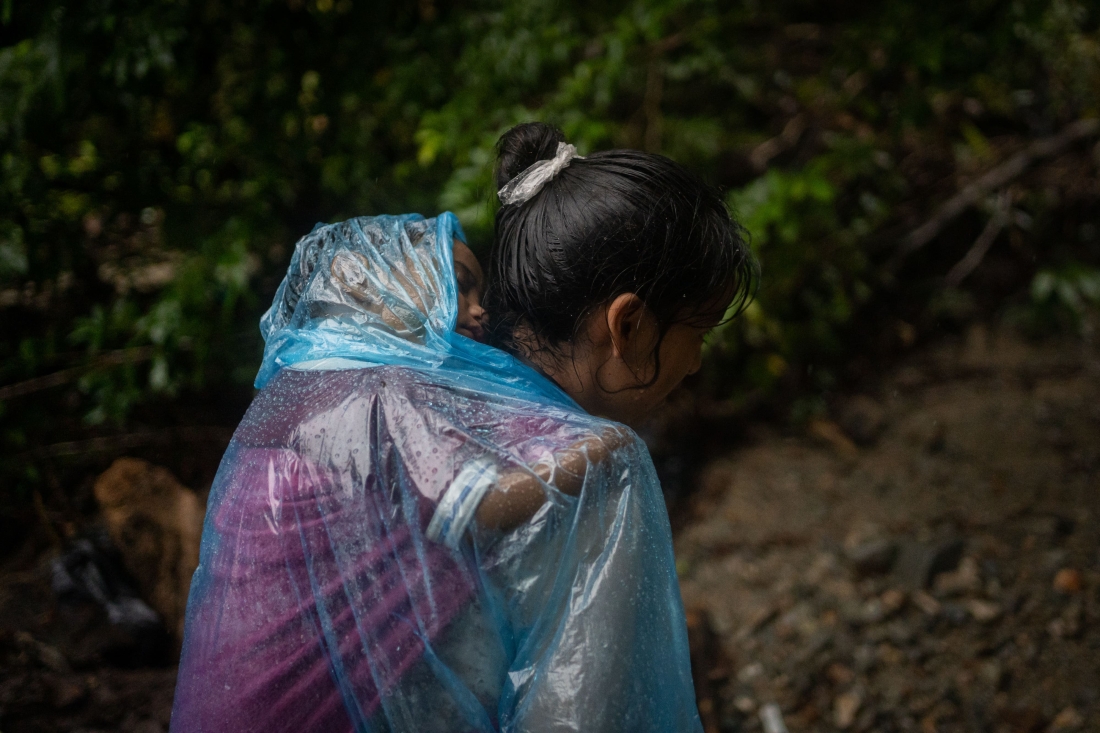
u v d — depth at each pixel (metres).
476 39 3.21
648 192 0.95
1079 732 2.18
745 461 3.24
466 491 0.82
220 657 0.93
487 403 0.90
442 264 0.98
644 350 0.99
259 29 3.08
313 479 0.88
